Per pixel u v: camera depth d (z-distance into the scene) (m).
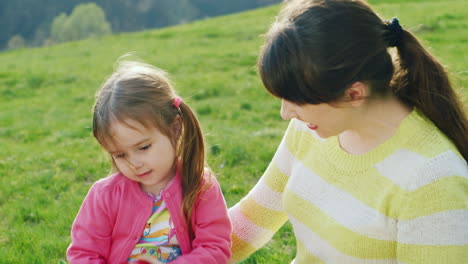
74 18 73.69
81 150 7.99
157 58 16.89
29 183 6.45
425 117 2.05
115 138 2.27
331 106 1.93
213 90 11.72
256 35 20.30
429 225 1.90
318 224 2.27
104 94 2.33
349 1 1.91
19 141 9.11
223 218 2.48
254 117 9.24
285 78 1.89
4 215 5.52
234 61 15.52
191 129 2.45
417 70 2.00
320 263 2.30
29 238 4.74
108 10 119.81
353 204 2.13
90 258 2.38
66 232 4.91
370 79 1.92
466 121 2.02
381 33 1.93
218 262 2.38
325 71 1.83
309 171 2.33
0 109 12.08
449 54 12.87
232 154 6.68
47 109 11.72
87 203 2.48
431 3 21.73
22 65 18.12
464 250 1.86
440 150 1.93
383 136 2.07
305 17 1.88
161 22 121.69
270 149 6.91
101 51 20.78
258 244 2.74
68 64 17.75
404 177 1.97
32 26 115.12
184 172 2.45
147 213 2.42
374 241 2.07
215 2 123.31
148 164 2.31
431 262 1.90
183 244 2.43
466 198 1.87
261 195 2.62
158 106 2.32
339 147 2.23
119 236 2.44
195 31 23.30
